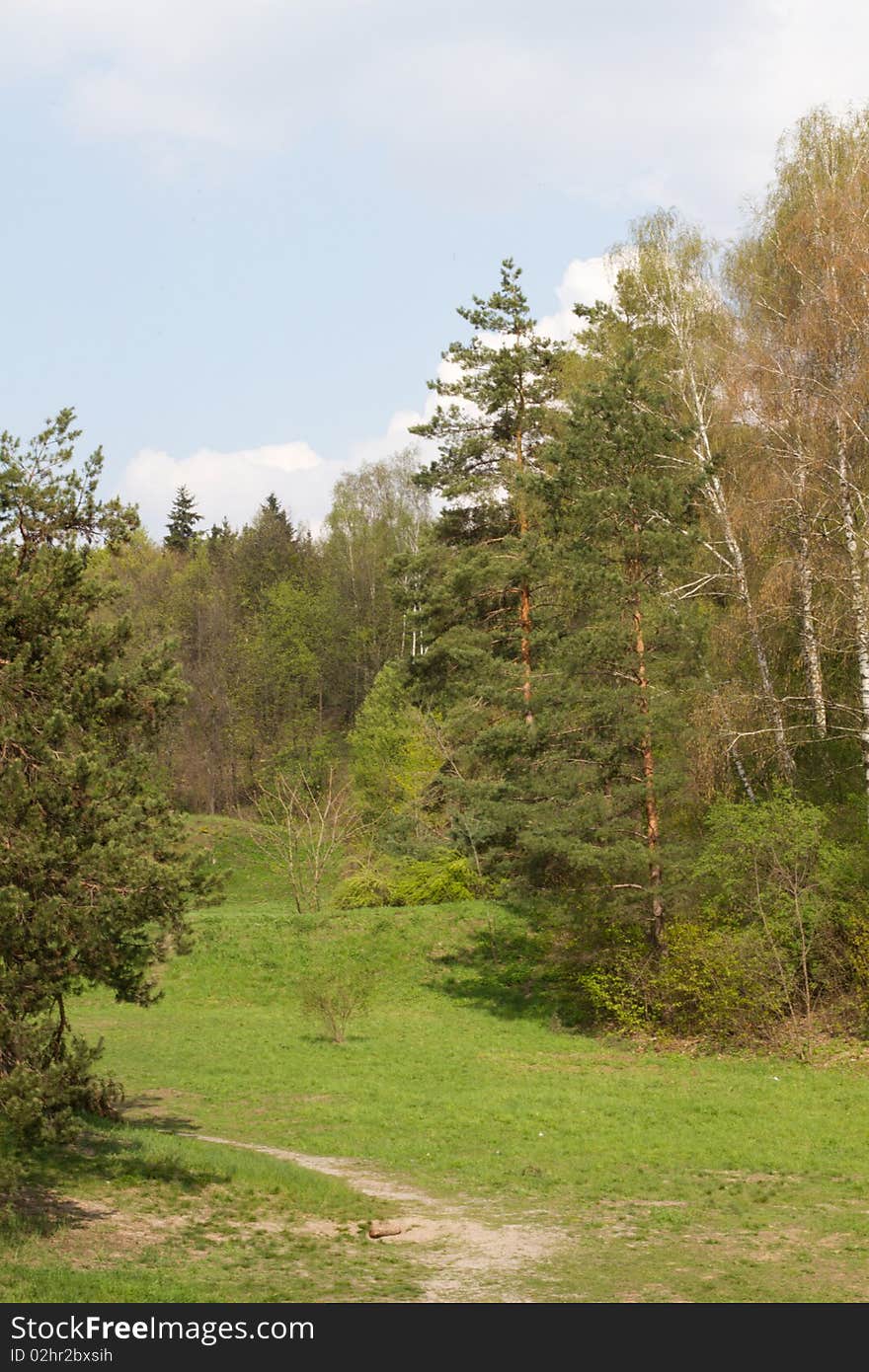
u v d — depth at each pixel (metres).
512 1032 30.28
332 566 88.44
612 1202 15.63
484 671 37.47
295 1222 14.48
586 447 30.84
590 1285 11.87
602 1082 24.19
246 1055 27.67
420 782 46.94
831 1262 12.62
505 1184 16.69
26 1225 13.12
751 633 29.94
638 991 29.25
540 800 33.16
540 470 39.41
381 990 35.34
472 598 39.12
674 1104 21.80
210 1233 13.66
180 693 17.00
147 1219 13.93
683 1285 11.84
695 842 29.72
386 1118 21.14
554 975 34.50
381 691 59.00
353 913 39.91
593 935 31.17
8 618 14.67
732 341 32.56
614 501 29.64
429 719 47.97
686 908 28.78
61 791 13.71
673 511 29.92
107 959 14.52
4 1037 13.01
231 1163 16.78
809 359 29.20
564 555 32.16
